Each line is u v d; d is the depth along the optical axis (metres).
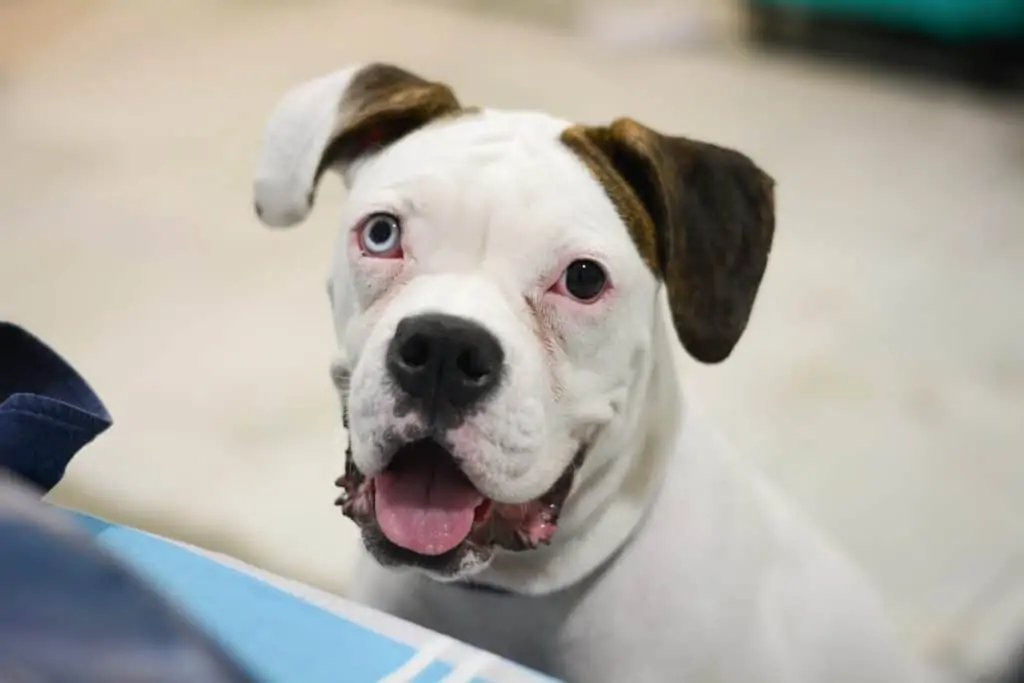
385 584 1.56
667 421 1.49
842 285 3.82
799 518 1.80
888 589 2.64
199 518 2.79
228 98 5.18
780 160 4.68
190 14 6.27
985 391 3.31
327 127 1.46
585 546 1.42
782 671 1.57
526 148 1.34
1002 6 5.27
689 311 1.42
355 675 0.86
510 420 1.21
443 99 1.45
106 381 3.29
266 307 3.68
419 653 0.89
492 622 1.50
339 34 5.96
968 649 2.46
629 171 1.42
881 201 4.36
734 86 5.39
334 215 4.21
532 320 1.27
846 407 3.25
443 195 1.27
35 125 4.88
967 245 4.05
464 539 1.28
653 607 1.46
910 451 3.08
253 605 0.92
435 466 1.28
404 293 1.27
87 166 4.54
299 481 2.94
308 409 3.21
